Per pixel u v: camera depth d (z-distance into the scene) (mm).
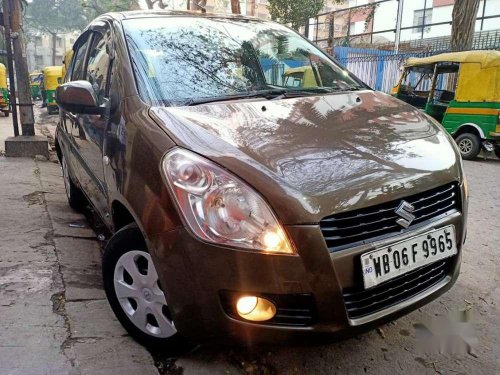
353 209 1799
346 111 2533
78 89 2654
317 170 1888
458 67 9031
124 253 2232
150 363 2156
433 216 2111
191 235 1800
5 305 2506
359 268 1813
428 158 2166
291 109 2449
